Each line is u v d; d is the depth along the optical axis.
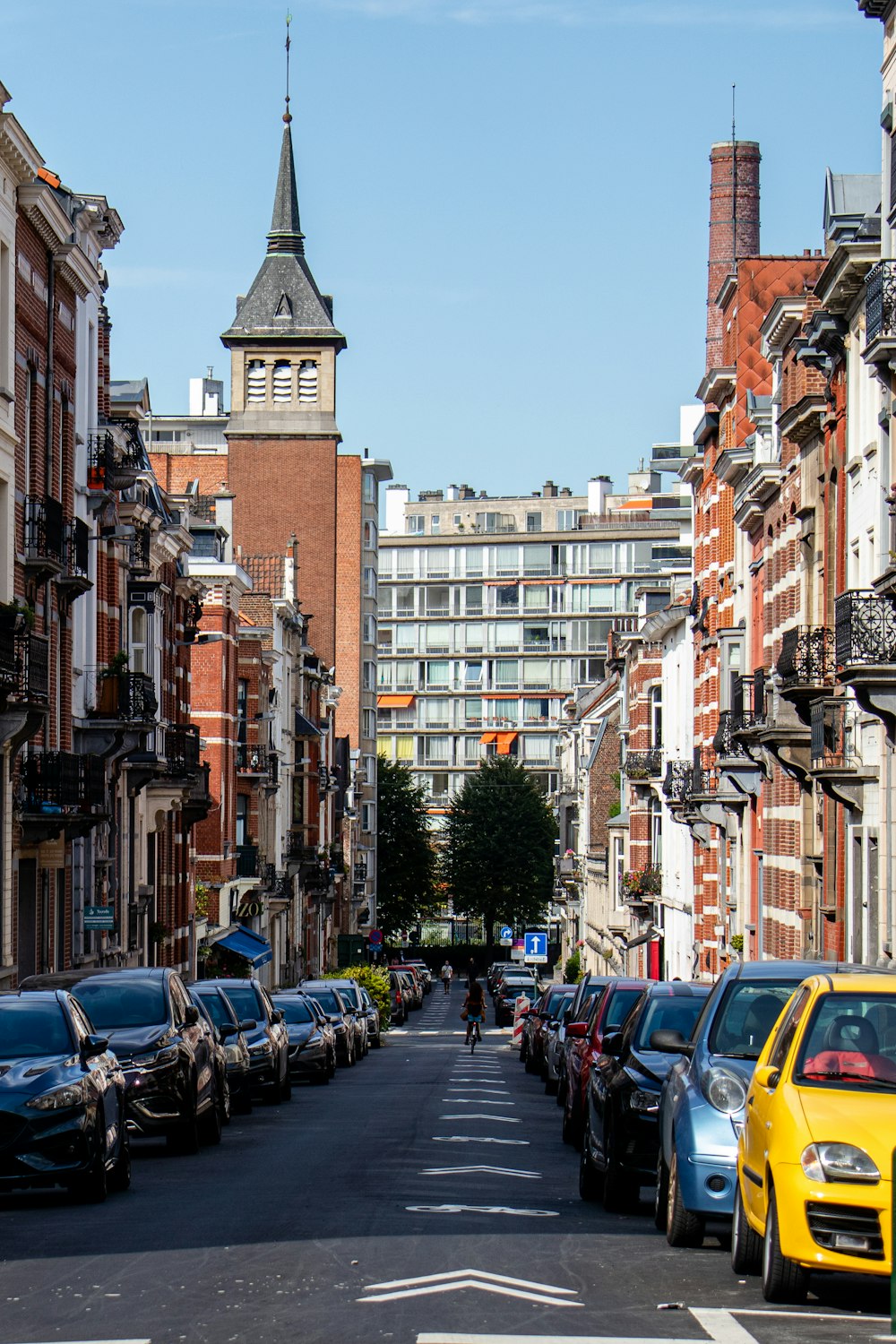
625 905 88.75
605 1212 19.30
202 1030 28.27
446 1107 36.78
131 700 47.59
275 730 86.19
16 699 36.00
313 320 125.75
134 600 53.41
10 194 38.41
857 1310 13.14
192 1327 12.11
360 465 137.12
